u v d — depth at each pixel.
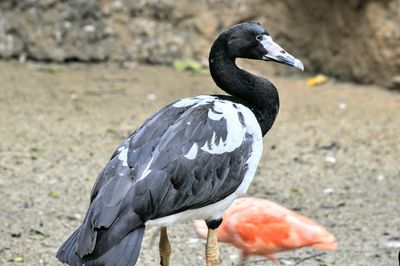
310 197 11.49
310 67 17.53
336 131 14.12
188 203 7.58
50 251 9.55
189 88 16.11
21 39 17.50
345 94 16.23
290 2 17.59
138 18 17.83
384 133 14.05
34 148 12.77
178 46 17.75
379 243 10.06
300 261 9.57
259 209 8.95
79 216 10.56
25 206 10.76
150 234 10.14
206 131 7.77
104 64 17.56
